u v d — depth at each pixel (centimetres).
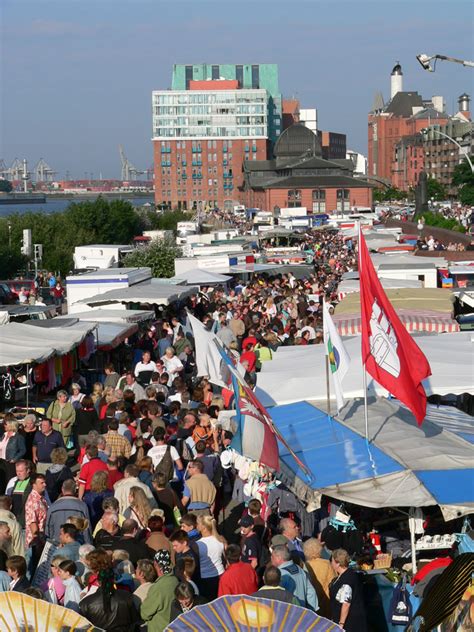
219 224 17762
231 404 2203
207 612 735
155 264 7662
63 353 2438
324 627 724
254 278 6241
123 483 1466
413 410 1357
